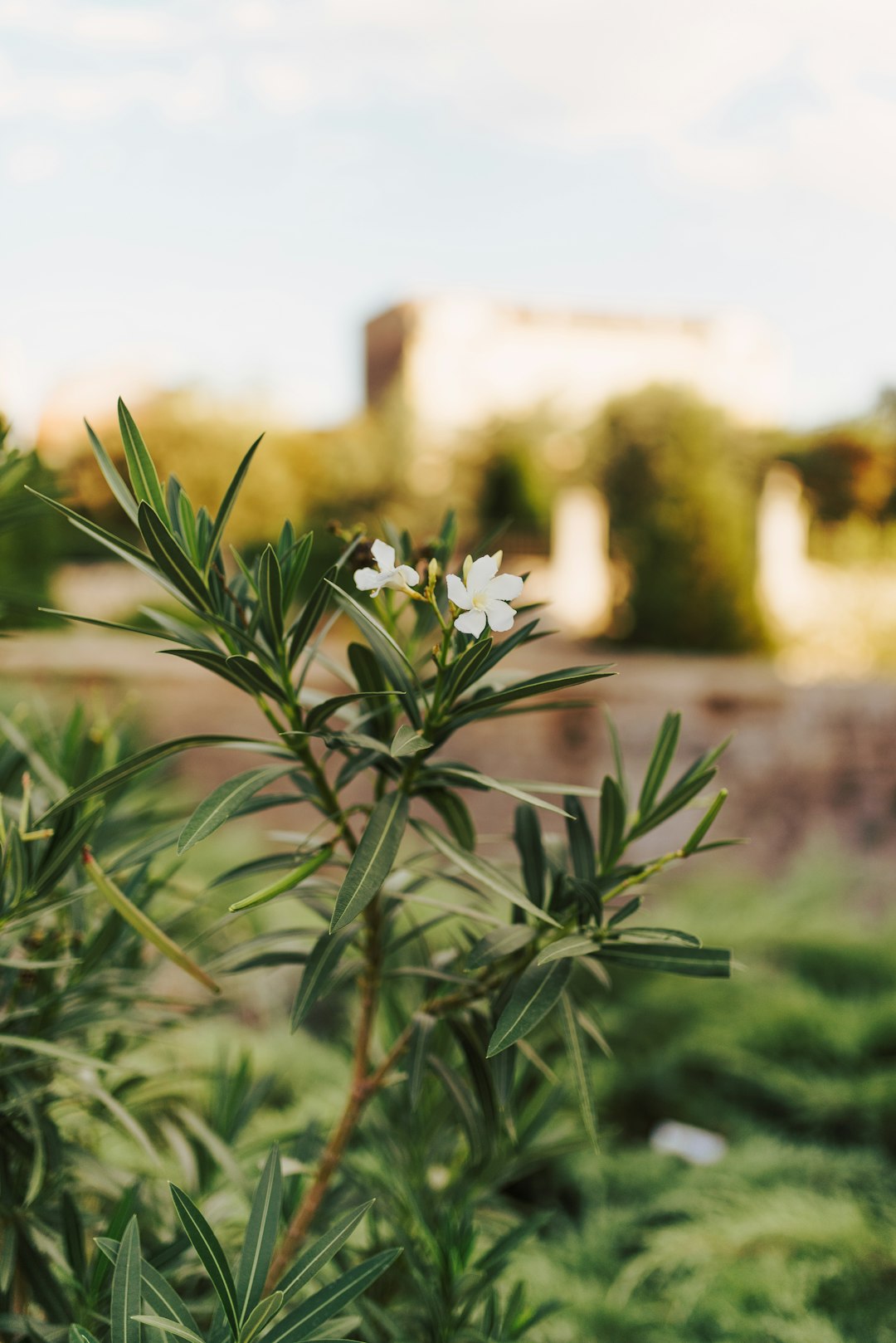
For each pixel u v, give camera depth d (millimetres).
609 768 7516
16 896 876
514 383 19141
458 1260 1032
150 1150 886
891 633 12922
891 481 16578
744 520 13109
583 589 15891
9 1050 972
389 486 14719
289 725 860
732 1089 3496
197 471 13852
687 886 5121
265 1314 619
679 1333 2059
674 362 20297
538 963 779
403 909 1166
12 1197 941
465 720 856
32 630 1245
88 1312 883
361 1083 1000
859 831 7797
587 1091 812
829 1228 2305
